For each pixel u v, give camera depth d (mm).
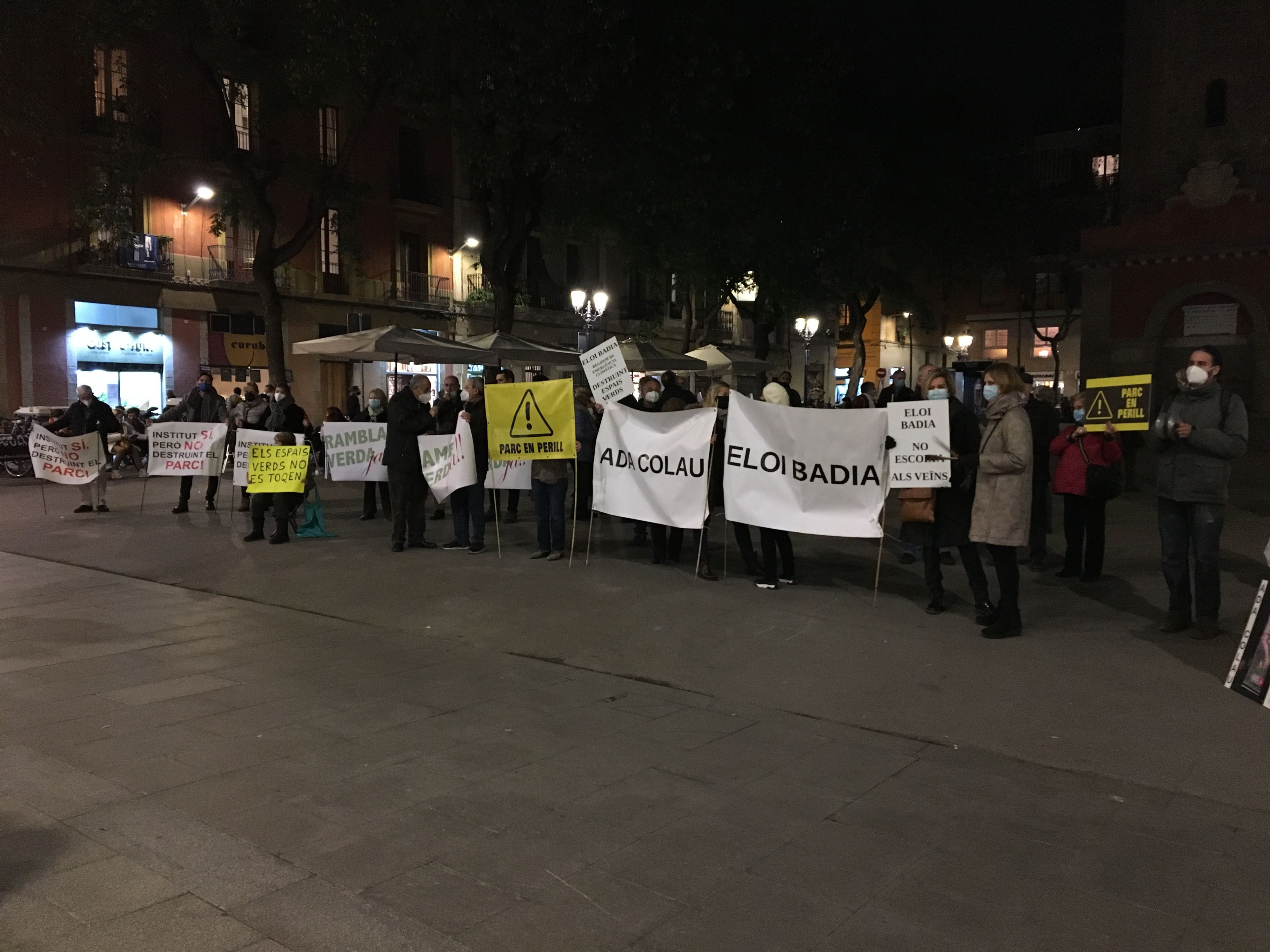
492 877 3531
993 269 29797
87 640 7066
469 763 4684
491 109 16266
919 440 7371
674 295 40562
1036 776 4594
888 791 4395
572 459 10086
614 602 8133
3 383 23250
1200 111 18422
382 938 3105
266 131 26859
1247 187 17953
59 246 24016
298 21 17094
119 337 25297
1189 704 5492
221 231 24938
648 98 16391
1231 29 18062
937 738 5094
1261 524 11773
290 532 12008
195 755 4746
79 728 5137
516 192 19062
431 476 10469
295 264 29094
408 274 32375
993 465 6738
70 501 15641
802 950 3082
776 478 8227
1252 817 4125
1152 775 4574
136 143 21703
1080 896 3449
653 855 3725
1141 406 7738
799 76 17672
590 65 15352
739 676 6191
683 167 17516
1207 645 6594
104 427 15055
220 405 16578
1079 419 8805
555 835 3895
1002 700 5633
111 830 3898
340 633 7340
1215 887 3518
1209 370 6477
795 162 19672
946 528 7363
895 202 25234
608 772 4590
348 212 23703
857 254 24109
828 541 11234
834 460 7996
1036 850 3809
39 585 9109
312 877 3514
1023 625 7215
